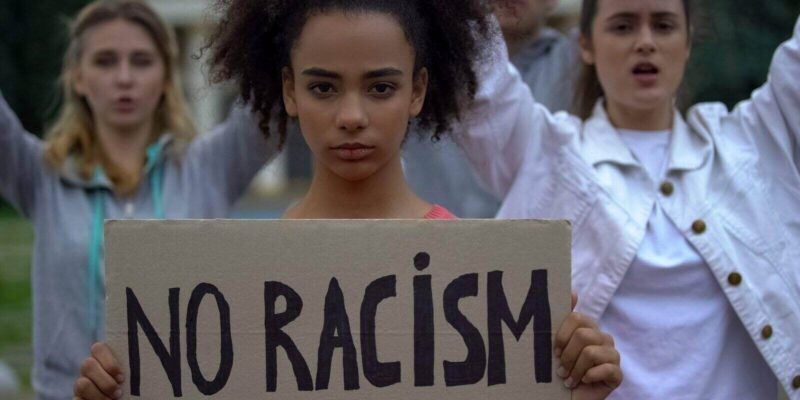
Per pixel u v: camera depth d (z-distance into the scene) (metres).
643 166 4.72
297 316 3.51
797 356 4.53
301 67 3.74
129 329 3.52
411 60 3.80
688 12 4.86
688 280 4.55
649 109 4.80
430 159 6.19
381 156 3.73
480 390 3.52
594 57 4.98
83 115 5.80
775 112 4.78
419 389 3.51
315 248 3.52
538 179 4.82
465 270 3.53
